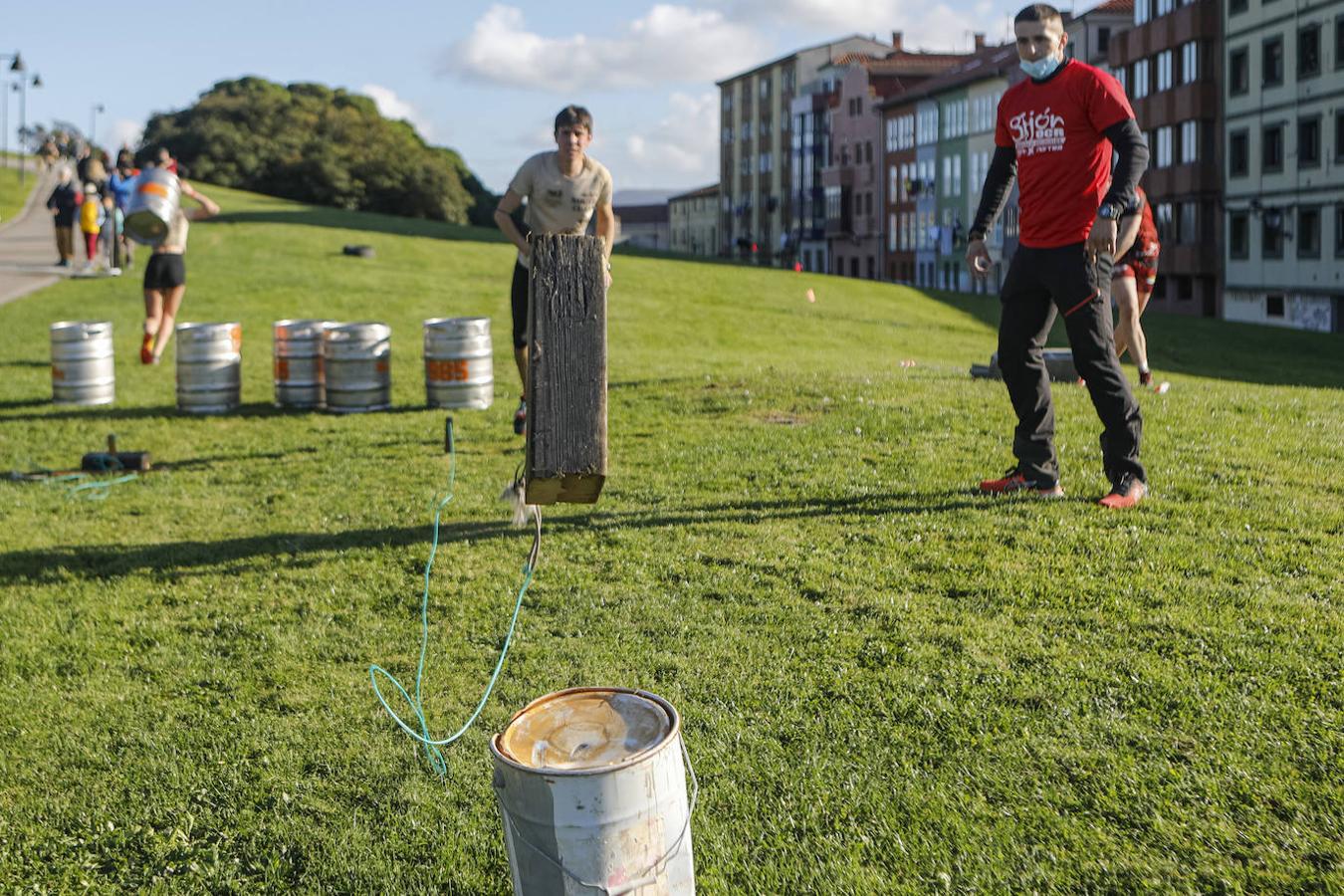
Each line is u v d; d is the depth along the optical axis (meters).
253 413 12.54
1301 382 23.05
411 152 103.62
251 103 101.00
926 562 6.29
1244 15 55.62
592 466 3.13
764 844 3.79
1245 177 56.22
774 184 119.88
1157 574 5.88
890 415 10.35
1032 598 5.70
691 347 22.56
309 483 9.28
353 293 26.16
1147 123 63.81
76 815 4.30
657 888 2.99
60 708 5.19
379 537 7.53
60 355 13.16
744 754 4.36
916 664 5.03
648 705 3.18
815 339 26.03
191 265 30.12
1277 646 4.95
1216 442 8.73
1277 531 6.50
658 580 6.32
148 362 15.51
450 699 5.02
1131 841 3.70
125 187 29.83
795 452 9.20
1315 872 3.47
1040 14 6.86
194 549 7.49
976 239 7.53
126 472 9.99
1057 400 10.70
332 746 4.67
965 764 4.20
